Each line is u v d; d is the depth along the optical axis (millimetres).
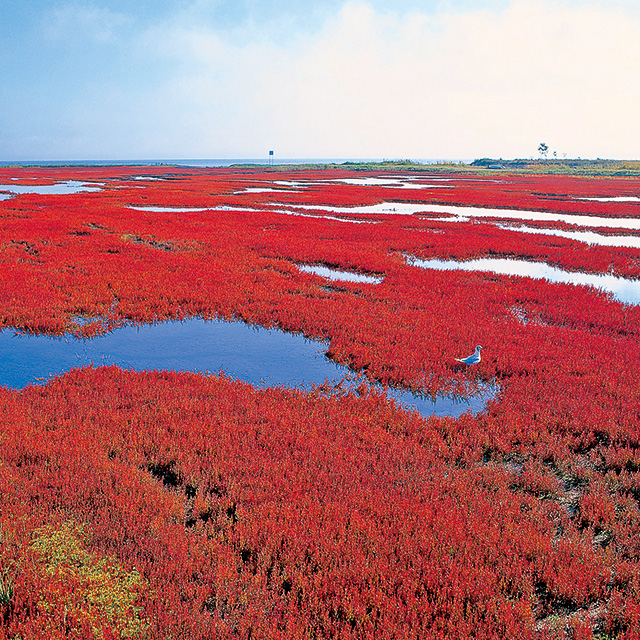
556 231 38562
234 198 57469
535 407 9906
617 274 24703
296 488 6723
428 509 6414
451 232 36125
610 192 73750
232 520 6168
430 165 191250
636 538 6082
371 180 101500
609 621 4824
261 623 4508
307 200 56812
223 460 7559
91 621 4340
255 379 11727
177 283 19625
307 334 14805
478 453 8289
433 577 5195
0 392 9719
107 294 17578
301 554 5453
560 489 7406
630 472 7777
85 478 6688
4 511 5793
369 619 4656
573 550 5773
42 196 52562
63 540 5340
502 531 6109
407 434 9102
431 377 11703
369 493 6742
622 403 9914
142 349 13445
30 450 7273
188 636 4371
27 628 4184
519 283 21641
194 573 5211
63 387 10055
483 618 4848
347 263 24719
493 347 13438
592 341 14164
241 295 18359
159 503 6301
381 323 15586
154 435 8188
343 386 11359
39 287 17703
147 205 48750
